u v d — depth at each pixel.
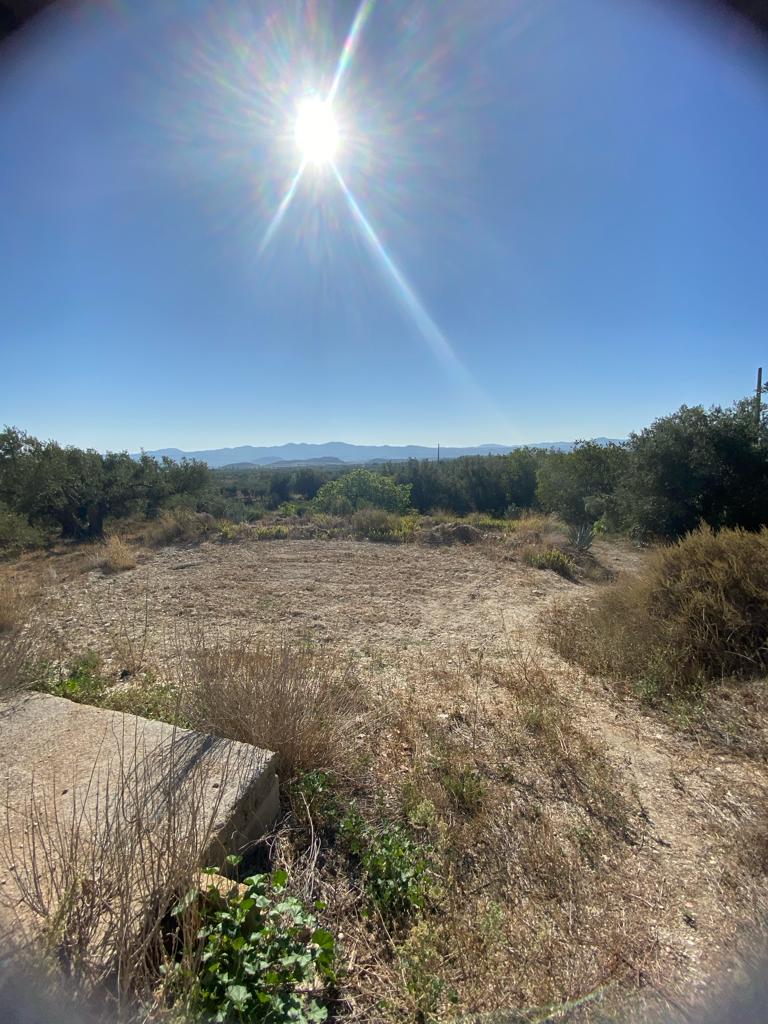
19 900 1.41
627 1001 1.41
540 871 1.93
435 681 3.90
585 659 4.26
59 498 13.86
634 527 11.31
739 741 2.81
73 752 2.18
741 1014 1.36
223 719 2.55
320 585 7.23
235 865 1.75
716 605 3.97
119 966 1.20
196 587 7.05
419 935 1.61
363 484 16.06
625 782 2.52
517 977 1.49
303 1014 1.29
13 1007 1.13
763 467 9.98
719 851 2.01
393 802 2.34
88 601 6.27
